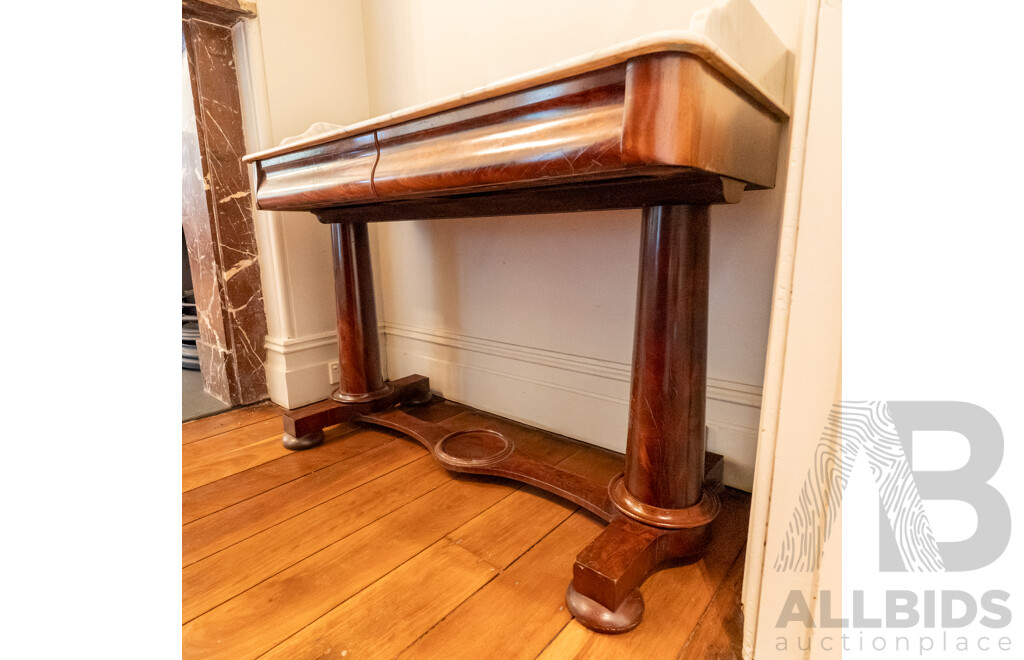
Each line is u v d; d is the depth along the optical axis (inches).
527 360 58.4
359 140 36.8
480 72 56.1
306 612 29.7
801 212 20.0
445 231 64.2
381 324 75.3
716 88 22.5
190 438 56.9
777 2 36.1
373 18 67.1
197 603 30.5
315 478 47.1
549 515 40.1
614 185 30.9
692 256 30.9
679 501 32.8
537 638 27.5
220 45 60.0
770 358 22.2
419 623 28.7
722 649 26.5
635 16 43.4
